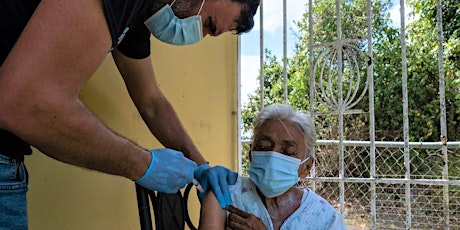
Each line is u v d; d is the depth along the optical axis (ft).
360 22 17.24
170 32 4.34
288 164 5.07
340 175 9.95
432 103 22.25
